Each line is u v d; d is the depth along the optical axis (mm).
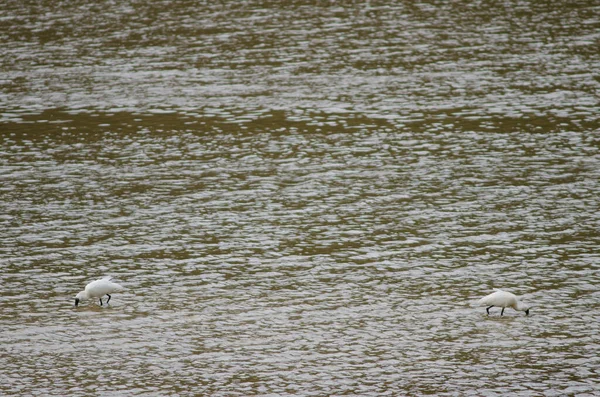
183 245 100812
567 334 80688
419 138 131375
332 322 83938
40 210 110000
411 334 81500
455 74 157125
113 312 86312
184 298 88938
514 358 76750
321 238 101938
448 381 73438
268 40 176125
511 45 170500
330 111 142625
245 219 107375
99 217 108000
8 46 175375
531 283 90500
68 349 79375
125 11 195875
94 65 165375
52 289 90812
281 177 119688
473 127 134750
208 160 125562
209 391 72562
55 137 133875
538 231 102000
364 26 182750
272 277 93250
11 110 145000
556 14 187125
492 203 109938
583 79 153125
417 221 105750
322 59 165625
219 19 189000
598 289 88812
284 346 79750
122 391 72562
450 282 91375
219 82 156250
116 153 128125
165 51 171625
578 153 124062
